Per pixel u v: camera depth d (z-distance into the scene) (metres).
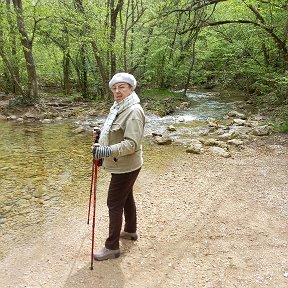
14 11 11.65
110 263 3.40
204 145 7.98
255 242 3.78
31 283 3.11
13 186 5.43
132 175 3.23
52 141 8.30
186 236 3.92
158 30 14.68
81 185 5.51
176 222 4.24
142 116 3.09
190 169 6.27
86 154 7.24
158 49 14.49
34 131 9.38
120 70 14.66
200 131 9.55
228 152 7.19
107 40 12.20
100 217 4.39
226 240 3.83
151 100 13.79
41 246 3.72
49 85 20.22
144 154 7.27
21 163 6.57
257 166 6.38
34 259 3.48
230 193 5.14
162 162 6.70
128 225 3.75
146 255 3.54
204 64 18.28
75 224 4.21
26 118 11.05
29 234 3.97
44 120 10.82
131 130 3.00
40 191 5.25
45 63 17.30
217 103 14.63
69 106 12.91
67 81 16.44
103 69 13.62
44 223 4.24
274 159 6.77
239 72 14.34
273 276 3.21
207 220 4.30
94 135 3.32
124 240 3.81
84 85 15.45
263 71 12.04
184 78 17.28
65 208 4.66
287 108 10.64
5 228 4.11
